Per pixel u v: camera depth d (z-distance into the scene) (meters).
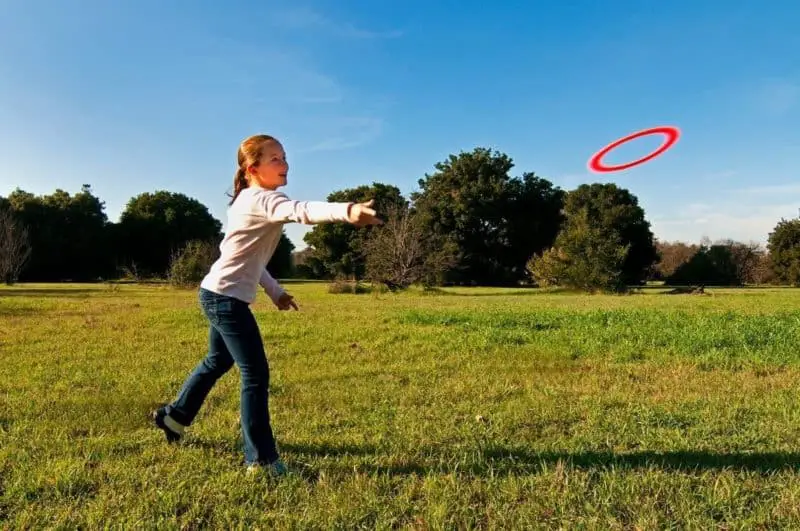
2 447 4.12
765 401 5.59
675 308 18.86
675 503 3.13
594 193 61.00
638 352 8.80
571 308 18.69
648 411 5.11
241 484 3.41
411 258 37.19
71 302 20.55
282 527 2.88
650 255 60.66
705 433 4.49
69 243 62.50
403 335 10.61
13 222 55.75
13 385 6.39
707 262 62.31
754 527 2.87
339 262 60.72
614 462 3.77
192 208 74.25
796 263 56.66
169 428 4.04
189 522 2.96
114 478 3.49
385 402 5.59
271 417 5.03
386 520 2.94
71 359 8.15
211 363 3.97
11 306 17.98
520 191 60.88
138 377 6.87
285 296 4.26
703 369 7.66
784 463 3.75
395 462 3.81
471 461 3.79
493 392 5.99
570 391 6.06
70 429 4.59
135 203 70.88
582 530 2.84
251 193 3.58
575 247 38.28
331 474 3.61
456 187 58.81
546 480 3.44
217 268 3.65
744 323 11.84
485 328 11.44
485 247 58.28
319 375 6.96
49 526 2.90
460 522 2.93
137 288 38.72
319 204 3.24
